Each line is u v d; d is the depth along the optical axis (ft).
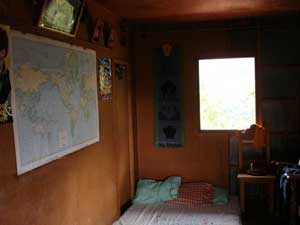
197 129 14.80
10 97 6.45
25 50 6.95
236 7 11.80
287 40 13.75
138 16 13.09
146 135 15.38
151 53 14.92
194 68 14.56
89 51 10.29
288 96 13.96
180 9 11.94
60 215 8.42
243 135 14.10
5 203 6.34
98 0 10.47
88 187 10.16
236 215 12.34
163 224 11.69
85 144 9.94
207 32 14.34
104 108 11.64
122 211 13.75
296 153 14.03
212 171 14.84
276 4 11.47
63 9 8.16
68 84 8.88
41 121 7.55
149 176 15.53
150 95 15.14
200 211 12.81
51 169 8.00
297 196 11.25
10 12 6.52
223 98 14.56
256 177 12.91
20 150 6.77
